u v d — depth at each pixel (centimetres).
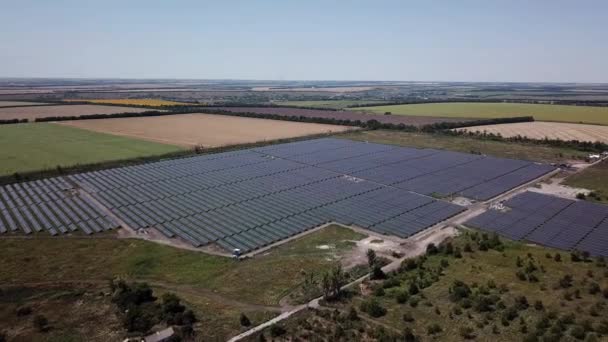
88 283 4816
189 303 4362
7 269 5138
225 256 5544
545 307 4041
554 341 3400
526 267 4903
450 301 4247
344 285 4753
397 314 4041
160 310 4128
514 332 3653
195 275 5047
